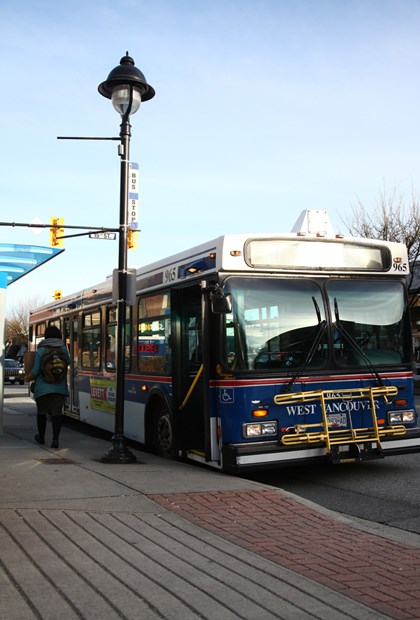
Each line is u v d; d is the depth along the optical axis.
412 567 4.92
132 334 11.38
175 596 4.20
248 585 4.40
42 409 10.83
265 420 8.13
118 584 4.38
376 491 8.12
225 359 8.16
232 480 8.00
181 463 9.52
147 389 10.56
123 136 9.77
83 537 5.41
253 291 8.36
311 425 8.30
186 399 9.44
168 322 9.86
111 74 9.48
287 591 4.30
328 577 4.66
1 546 5.12
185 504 6.74
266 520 6.24
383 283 9.14
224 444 8.12
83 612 3.93
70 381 15.44
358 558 5.12
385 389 8.73
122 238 9.75
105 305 12.89
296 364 8.39
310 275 8.72
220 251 8.31
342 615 3.93
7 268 15.65
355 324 8.81
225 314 8.26
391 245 9.21
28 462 8.98
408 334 9.15
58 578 4.47
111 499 6.78
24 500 6.62
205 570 4.69
